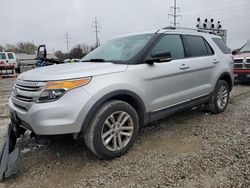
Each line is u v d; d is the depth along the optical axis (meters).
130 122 3.52
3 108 6.66
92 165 3.28
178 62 4.22
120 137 3.45
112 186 2.80
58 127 2.96
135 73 3.56
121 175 3.01
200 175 2.94
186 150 3.63
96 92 3.12
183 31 4.66
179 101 4.29
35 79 3.12
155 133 4.34
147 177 2.94
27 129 3.33
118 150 3.41
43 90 3.00
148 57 3.78
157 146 3.80
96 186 2.82
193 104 4.67
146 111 3.74
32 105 3.03
